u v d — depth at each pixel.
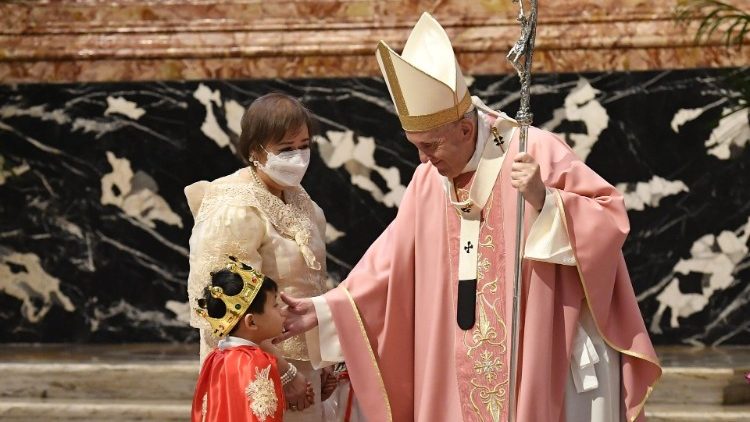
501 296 8.06
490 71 13.72
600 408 7.95
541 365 7.79
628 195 13.57
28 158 14.20
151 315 14.16
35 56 14.10
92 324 14.19
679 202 13.48
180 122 14.07
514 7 13.80
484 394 8.09
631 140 13.55
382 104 13.88
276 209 8.17
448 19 13.85
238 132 14.02
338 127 13.93
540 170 7.95
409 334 8.49
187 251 14.08
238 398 7.45
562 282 7.96
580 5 13.75
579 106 13.61
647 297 13.54
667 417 11.12
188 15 14.24
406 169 13.85
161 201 14.12
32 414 11.70
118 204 14.13
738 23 12.45
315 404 8.38
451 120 7.84
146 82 14.08
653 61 13.52
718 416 11.11
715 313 13.47
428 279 8.34
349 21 14.05
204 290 7.82
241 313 7.69
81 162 14.16
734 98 12.91
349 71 13.93
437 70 7.90
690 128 13.46
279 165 8.04
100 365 12.19
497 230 8.09
